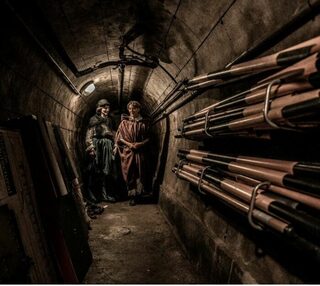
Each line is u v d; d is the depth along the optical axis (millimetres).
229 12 2340
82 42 3961
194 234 3473
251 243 2230
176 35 3418
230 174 2303
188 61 3729
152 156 8062
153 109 7863
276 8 1844
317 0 1452
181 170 3852
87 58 4641
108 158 7133
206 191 2750
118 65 5273
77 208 3889
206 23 2738
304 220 1359
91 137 7203
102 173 7172
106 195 7145
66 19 3127
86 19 3352
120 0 3043
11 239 2008
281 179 1645
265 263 1979
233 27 2424
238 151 2594
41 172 2703
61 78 4555
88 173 7176
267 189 1813
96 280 3131
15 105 3113
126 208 6434
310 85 1297
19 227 2184
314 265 1510
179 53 3791
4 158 2207
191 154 3486
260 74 2086
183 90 3842
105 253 3887
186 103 4312
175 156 5316
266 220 1633
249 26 2227
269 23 1979
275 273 1837
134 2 3088
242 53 2309
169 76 4855
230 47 2639
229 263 2410
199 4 2580
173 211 4777
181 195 4559
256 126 1760
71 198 3498
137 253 3869
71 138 6867
